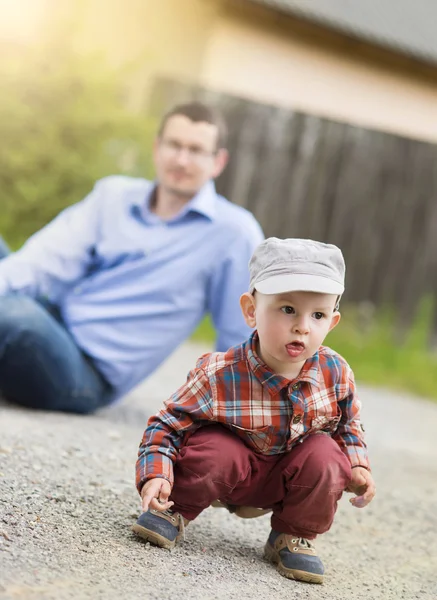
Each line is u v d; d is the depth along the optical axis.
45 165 9.73
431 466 5.66
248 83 10.39
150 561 2.67
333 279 2.67
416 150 12.59
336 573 3.04
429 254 12.83
